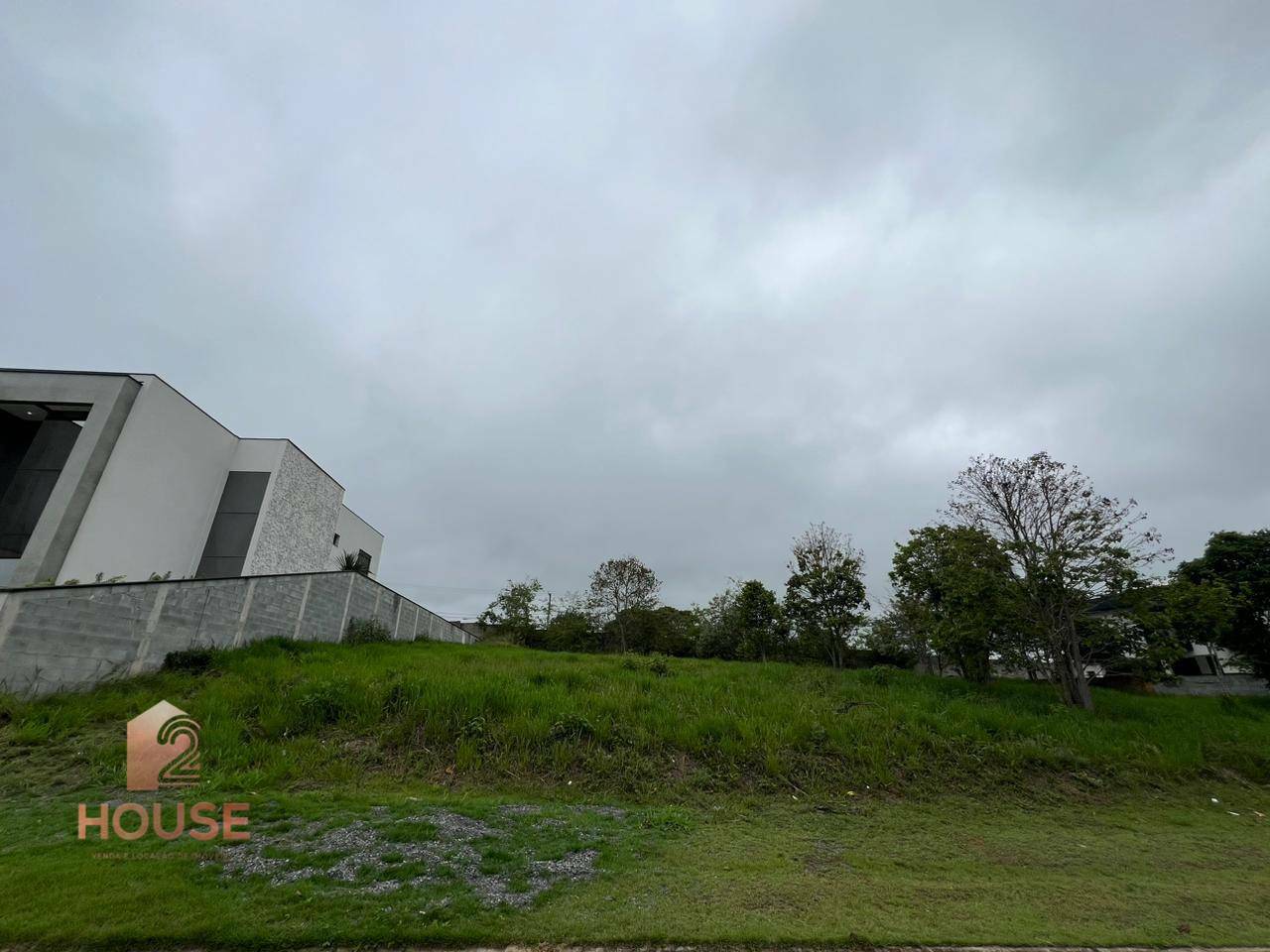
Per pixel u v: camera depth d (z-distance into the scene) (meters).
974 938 4.59
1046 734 11.07
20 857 5.10
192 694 10.45
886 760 9.73
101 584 10.66
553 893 5.03
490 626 40.50
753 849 6.60
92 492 17.16
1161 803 9.38
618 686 12.18
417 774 8.44
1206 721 13.00
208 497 21.88
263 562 22.02
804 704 11.64
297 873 5.02
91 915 4.14
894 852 6.83
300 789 7.56
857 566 21.50
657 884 5.39
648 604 34.59
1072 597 14.03
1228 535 21.05
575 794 8.28
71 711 9.02
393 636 22.64
